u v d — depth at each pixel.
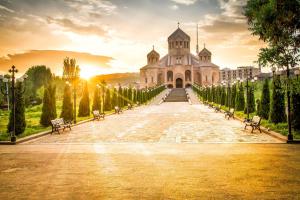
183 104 48.66
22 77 15.72
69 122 18.14
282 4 10.46
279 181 6.54
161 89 74.88
